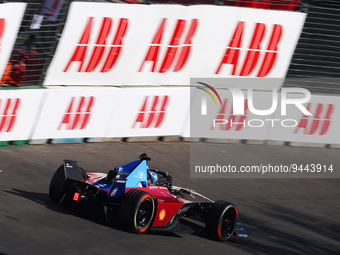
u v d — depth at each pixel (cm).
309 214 4266
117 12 4947
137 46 5141
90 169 4356
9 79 4634
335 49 6066
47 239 2669
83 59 4941
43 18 4747
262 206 4250
